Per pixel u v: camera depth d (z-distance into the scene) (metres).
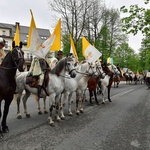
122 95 17.77
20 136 6.22
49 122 7.58
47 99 14.21
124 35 37.47
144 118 8.80
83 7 28.98
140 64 63.03
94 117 8.88
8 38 54.91
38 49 7.60
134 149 5.32
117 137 6.24
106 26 34.06
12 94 6.59
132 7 13.58
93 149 5.28
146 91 22.64
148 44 18.48
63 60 7.80
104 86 12.62
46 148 5.31
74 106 11.43
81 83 9.48
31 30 7.50
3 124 6.58
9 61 6.38
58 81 7.68
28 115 8.72
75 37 28.77
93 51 11.22
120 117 8.94
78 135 6.38
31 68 7.98
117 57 51.22
